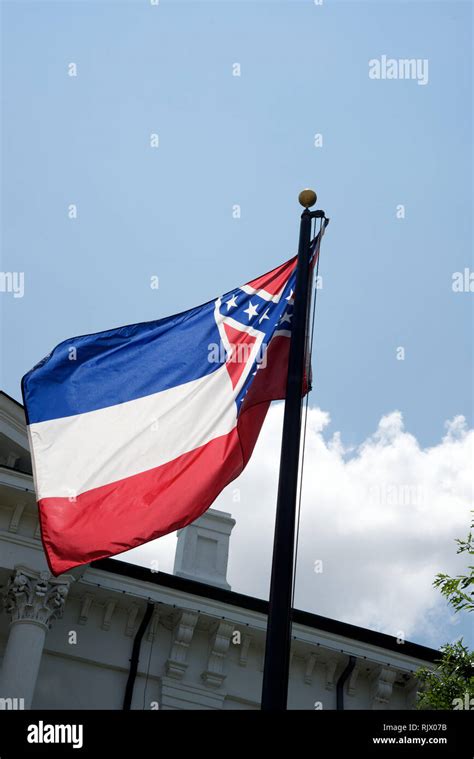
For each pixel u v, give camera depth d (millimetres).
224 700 22844
